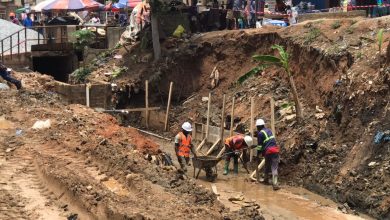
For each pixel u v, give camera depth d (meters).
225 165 15.60
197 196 9.95
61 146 13.16
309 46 17.72
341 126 14.37
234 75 21.56
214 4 26.11
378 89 13.74
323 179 13.66
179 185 10.59
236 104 19.66
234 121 18.61
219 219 8.73
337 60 16.09
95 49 25.75
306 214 11.90
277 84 18.98
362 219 11.52
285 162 15.11
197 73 22.73
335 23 18.11
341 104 14.72
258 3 25.14
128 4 29.69
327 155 14.20
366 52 15.39
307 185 14.07
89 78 23.59
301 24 19.58
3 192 10.05
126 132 15.55
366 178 12.42
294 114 16.70
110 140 13.77
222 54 22.19
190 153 17.33
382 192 11.79
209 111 18.56
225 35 22.39
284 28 20.05
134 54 24.38
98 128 15.27
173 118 21.64
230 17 24.73
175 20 24.52
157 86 22.69
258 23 23.02
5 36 27.27
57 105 17.92
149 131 21.66
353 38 16.64
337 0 25.08
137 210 8.68
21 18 35.69
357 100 14.23
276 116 17.30
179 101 22.75
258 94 19.05
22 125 15.13
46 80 21.83
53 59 28.62
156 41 23.27
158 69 22.81
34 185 10.64
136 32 25.47
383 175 12.06
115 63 24.44
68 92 20.94
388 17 16.95
